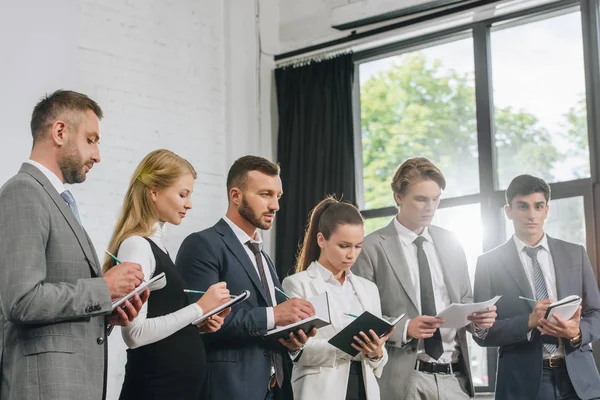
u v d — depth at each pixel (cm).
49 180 241
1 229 229
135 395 270
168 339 273
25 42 480
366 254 364
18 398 227
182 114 597
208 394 295
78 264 238
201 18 621
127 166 557
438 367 349
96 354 239
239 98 632
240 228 321
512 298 386
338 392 316
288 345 301
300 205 617
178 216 288
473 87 573
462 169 571
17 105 471
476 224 554
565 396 368
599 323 379
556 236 519
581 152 524
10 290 223
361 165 620
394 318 350
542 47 548
